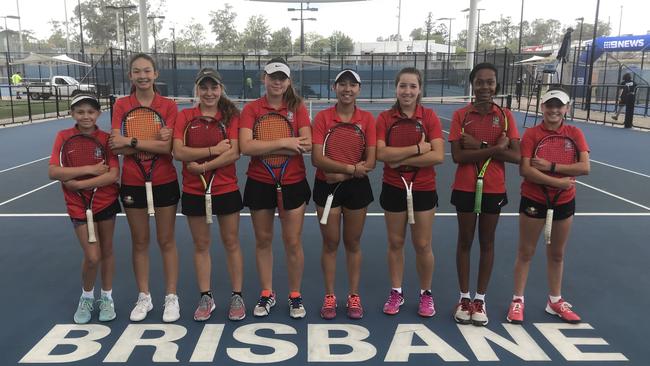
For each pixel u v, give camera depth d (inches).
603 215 257.3
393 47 2760.8
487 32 3959.2
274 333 138.8
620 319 147.4
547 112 139.2
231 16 3267.7
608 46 1103.0
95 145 139.5
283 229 145.6
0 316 148.5
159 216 143.3
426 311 147.9
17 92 1181.7
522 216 143.3
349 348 130.8
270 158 141.0
